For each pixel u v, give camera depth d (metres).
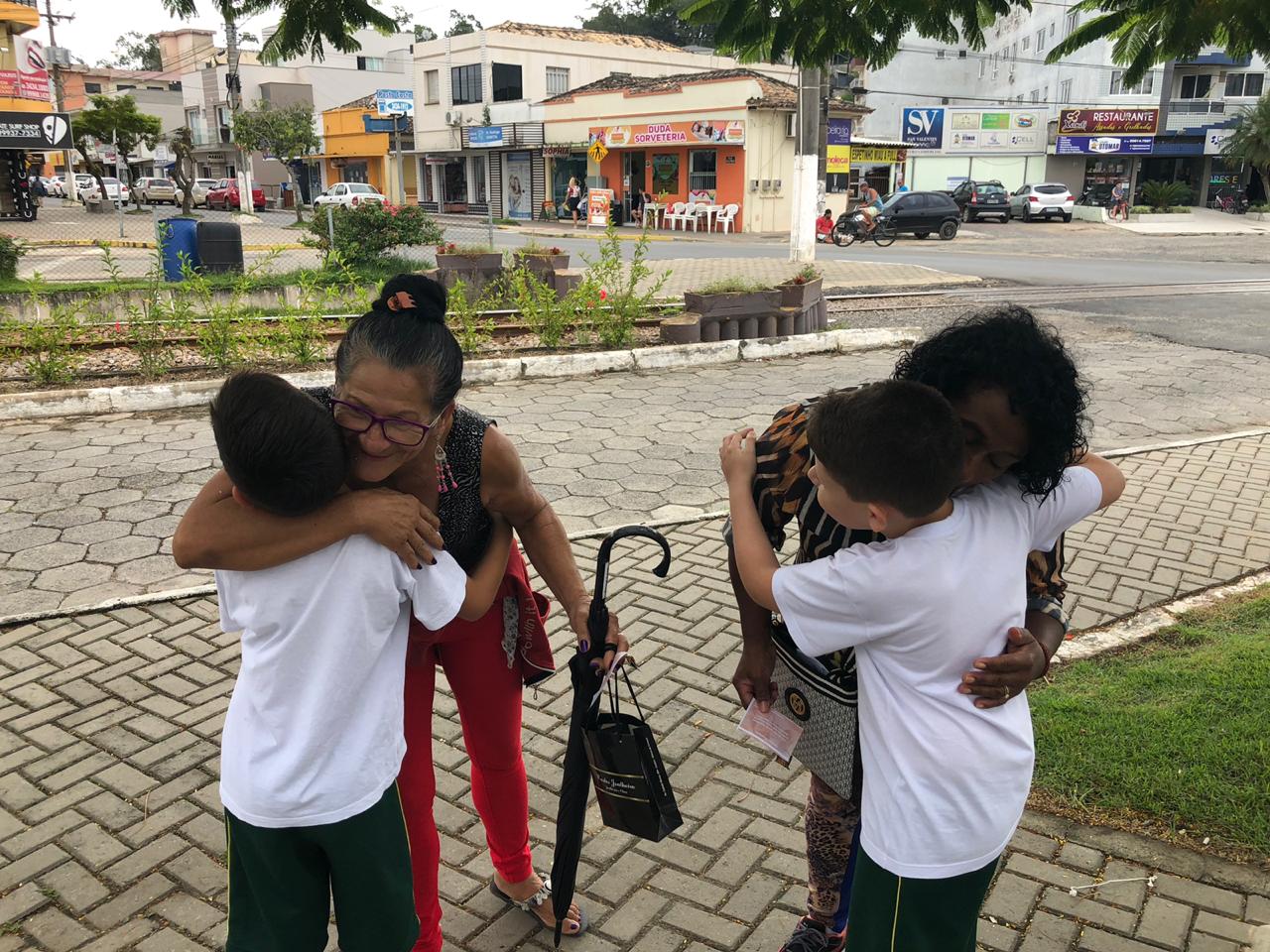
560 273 12.79
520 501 2.12
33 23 28.23
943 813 1.67
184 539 1.65
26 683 3.82
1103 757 3.22
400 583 1.76
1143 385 9.23
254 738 1.73
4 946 2.52
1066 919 2.60
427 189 43.97
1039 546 1.84
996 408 1.59
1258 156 40.22
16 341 9.02
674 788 3.20
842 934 2.36
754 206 31.08
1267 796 2.99
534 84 39.38
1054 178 45.31
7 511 5.65
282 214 41.41
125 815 3.04
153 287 10.34
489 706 2.31
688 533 5.42
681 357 10.03
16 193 30.38
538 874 2.71
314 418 1.58
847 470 1.57
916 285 16.44
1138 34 4.11
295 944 1.84
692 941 2.56
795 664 2.04
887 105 46.41
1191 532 5.45
